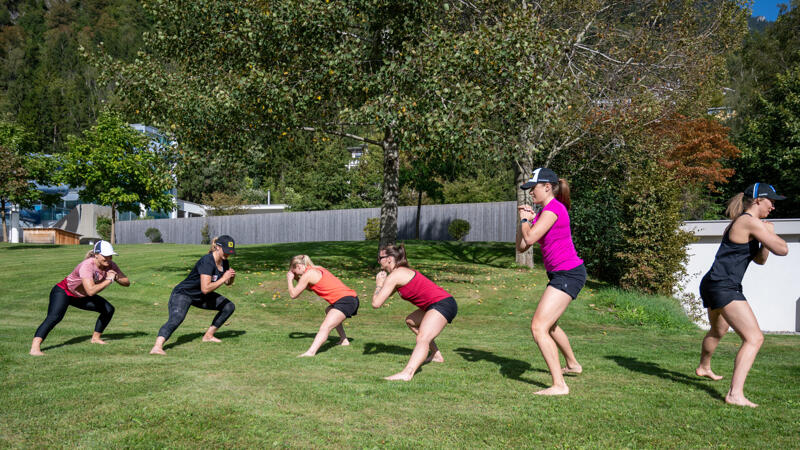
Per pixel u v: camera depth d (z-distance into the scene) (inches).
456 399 147.4
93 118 3157.0
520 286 517.0
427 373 183.9
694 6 615.8
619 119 601.0
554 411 137.2
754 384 174.7
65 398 140.8
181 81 546.9
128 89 550.0
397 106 444.5
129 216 1792.6
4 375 167.6
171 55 573.6
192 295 243.9
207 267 240.5
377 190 1788.9
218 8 502.3
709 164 964.6
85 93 3383.4
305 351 231.8
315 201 1659.7
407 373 173.3
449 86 441.7
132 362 194.2
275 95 462.3
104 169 1322.6
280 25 460.4
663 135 727.1
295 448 108.2
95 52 558.9
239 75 512.1
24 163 1236.5
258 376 171.6
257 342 259.6
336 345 253.1
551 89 455.5
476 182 1519.4
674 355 242.4
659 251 471.5
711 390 163.9
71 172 1309.1
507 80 445.4
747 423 128.8
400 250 191.3
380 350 238.4
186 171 531.5
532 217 168.6
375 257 705.6
